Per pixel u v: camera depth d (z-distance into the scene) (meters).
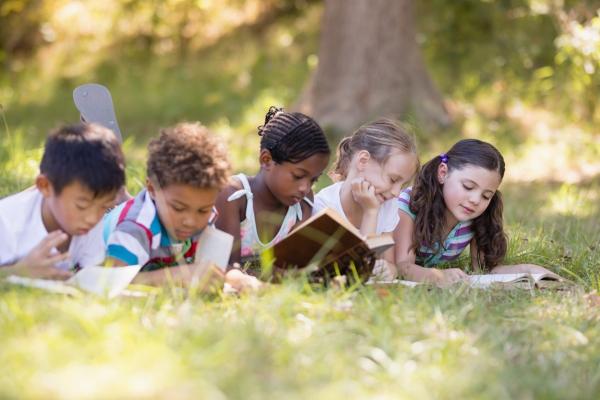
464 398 3.69
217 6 23.44
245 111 19.00
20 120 19.86
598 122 16.73
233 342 3.91
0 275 4.57
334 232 5.07
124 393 3.40
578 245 7.34
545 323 4.73
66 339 3.85
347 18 17.05
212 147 4.85
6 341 3.80
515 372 4.02
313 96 17.38
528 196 12.21
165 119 19.41
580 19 16.16
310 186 5.50
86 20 23.98
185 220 4.93
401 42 17.11
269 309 4.51
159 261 5.27
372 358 4.07
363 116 16.88
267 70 21.05
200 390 3.48
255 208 5.71
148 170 5.00
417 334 4.34
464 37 19.88
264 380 3.67
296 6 23.31
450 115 17.48
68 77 22.47
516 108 18.09
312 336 4.20
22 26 24.19
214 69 21.64
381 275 5.63
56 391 3.37
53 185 4.56
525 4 18.73
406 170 6.04
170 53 22.89
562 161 15.66
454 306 4.89
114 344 3.82
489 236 6.70
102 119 6.18
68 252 5.01
